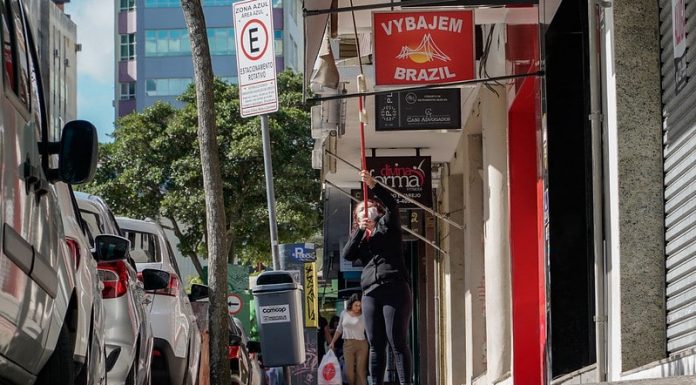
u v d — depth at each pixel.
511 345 18.53
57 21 99.81
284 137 52.12
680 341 10.94
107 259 12.49
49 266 7.30
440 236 30.23
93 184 53.47
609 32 11.85
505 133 19.19
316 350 26.95
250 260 51.94
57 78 100.38
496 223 19.17
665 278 11.45
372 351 15.48
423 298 34.50
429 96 20.55
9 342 6.40
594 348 13.37
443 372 29.70
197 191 52.28
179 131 52.81
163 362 15.38
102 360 9.78
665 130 11.43
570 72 13.95
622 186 11.55
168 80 106.94
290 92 53.81
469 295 23.53
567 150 13.91
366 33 19.08
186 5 19.12
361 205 15.58
